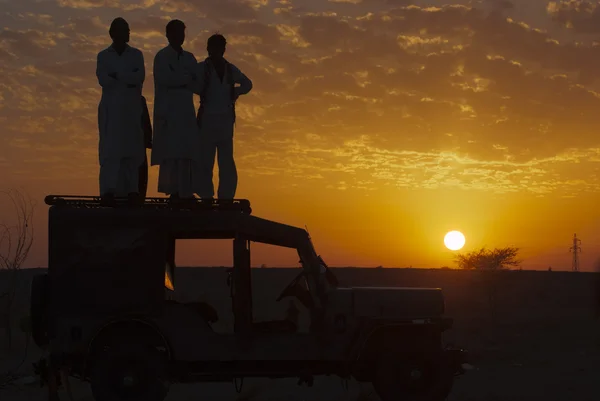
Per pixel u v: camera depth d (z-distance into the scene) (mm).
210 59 11789
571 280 78312
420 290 10812
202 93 11727
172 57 11406
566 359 23734
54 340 10133
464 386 16953
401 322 10570
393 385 10578
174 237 10727
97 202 10508
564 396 15094
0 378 17984
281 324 10773
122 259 10250
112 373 10156
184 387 17203
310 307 10656
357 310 10562
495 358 24031
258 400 15102
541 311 49750
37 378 17922
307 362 10570
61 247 10227
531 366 21938
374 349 10734
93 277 10203
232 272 10531
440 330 10734
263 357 10352
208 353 10266
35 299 10328
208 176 11812
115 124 11305
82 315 10156
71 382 17297
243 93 11938
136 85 11453
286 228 10664
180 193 11492
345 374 10664
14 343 27953
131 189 11523
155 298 10242
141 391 10172
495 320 40312
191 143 11484
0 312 31281
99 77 11352
